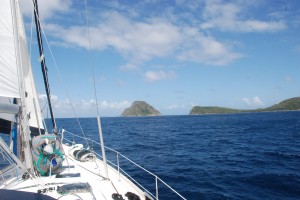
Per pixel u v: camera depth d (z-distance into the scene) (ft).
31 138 24.12
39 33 26.63
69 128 196.44
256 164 62.08
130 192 19.95
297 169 56.13
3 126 22.22
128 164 61.52
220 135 141.18
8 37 18.01
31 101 23.93
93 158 30.22
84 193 19.61
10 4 17.88
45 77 28.27
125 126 260.83
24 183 20.92
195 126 239.71
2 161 19.88
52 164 23.18
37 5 26.20
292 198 39.14
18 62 18.45
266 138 119.65
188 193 40.75
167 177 50.08
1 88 18.22
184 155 76.59
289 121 264.93
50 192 19.43
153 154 78.38
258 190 42.63
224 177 50.14
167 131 181.98
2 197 13.23
